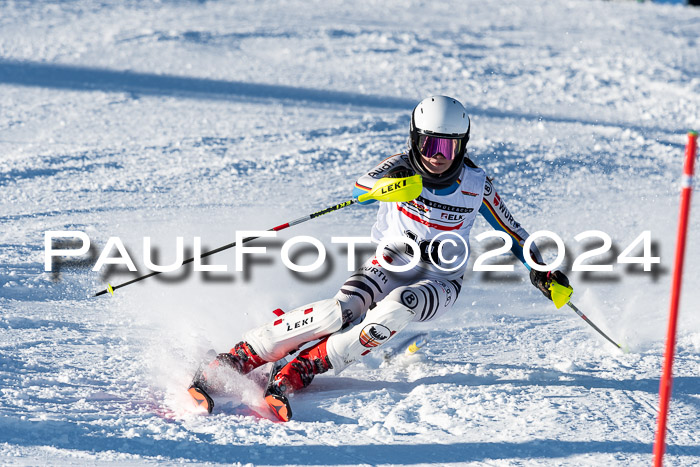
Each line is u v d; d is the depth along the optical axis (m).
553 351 15.57
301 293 18.58
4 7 75.44
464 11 85.44
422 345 14.71
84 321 16.03
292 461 10.16
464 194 13.68
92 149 33.72
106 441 10.48
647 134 41.62
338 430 11.23
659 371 14.11
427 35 68.19
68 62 55.03
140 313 16.81
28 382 12.46
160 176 29.47
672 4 101.75
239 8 79.50
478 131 39.56
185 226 23.48
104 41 61.62
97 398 12.16
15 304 16.62
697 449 10.60
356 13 79.75
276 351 12.80
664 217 27.59
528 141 37.78
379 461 10.21
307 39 64.38
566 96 50.97
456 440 10.84
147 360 13.95
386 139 36.88
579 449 10.55
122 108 42.81
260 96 46.91
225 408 12.13
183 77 51.59
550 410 11.91
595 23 82.12
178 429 11.05
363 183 13.56
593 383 13.39
